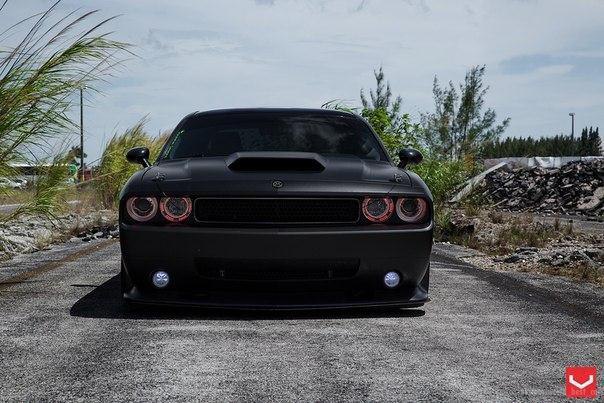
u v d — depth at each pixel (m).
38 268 5.54
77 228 8.78
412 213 3.78
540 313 3.92
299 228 3.62
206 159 4.16
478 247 7.74
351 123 4.87
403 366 2.79
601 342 3.26
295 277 3.72
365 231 3.66
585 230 10.53
